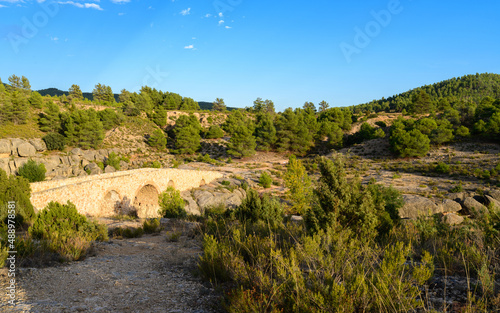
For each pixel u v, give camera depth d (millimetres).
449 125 71625
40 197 16500
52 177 46781
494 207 7457
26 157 51062
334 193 7422
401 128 74438
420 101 111688
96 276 5910
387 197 13109
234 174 54594
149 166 63281
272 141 79312
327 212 7426
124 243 10523
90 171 51562
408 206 26188
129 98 112312
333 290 3238
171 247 9922
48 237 8633
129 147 75438
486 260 4492
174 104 126438
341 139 84000
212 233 10062
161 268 6785
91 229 10859
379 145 74375
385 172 53188
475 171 46719
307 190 26109
